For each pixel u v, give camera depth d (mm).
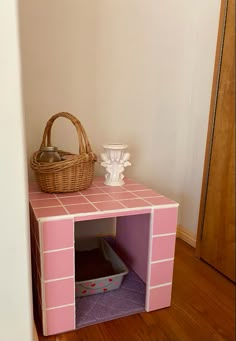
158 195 1133
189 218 1663
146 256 1231
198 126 1536
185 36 1506
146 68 1461
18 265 721
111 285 1188
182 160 1675
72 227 899
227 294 1209
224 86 1282
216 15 1360
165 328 1003
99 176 1443
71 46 1286
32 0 1185
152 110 1529
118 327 999
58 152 1196
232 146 1261
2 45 605
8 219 688
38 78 1259
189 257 1521
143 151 1567
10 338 760
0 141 645
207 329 1007
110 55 1370
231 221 1288
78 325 993
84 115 1380
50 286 909
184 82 1568
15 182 675
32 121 1283
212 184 1396
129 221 1359
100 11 1305
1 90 622
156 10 1411
